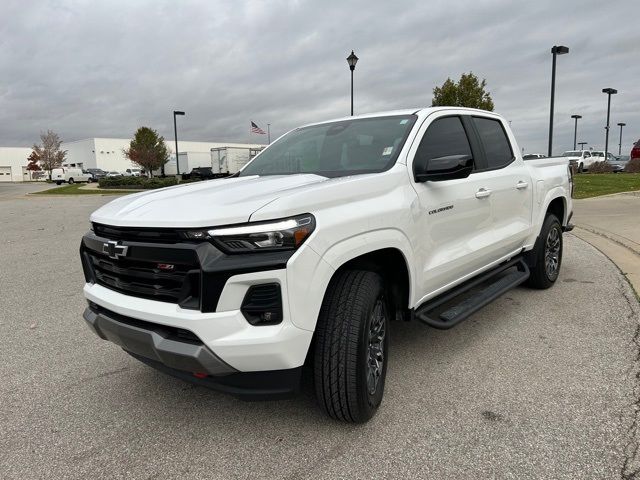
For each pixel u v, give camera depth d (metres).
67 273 7.18
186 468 2.57
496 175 4.26
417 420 2.91
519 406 3.02
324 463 2.56
